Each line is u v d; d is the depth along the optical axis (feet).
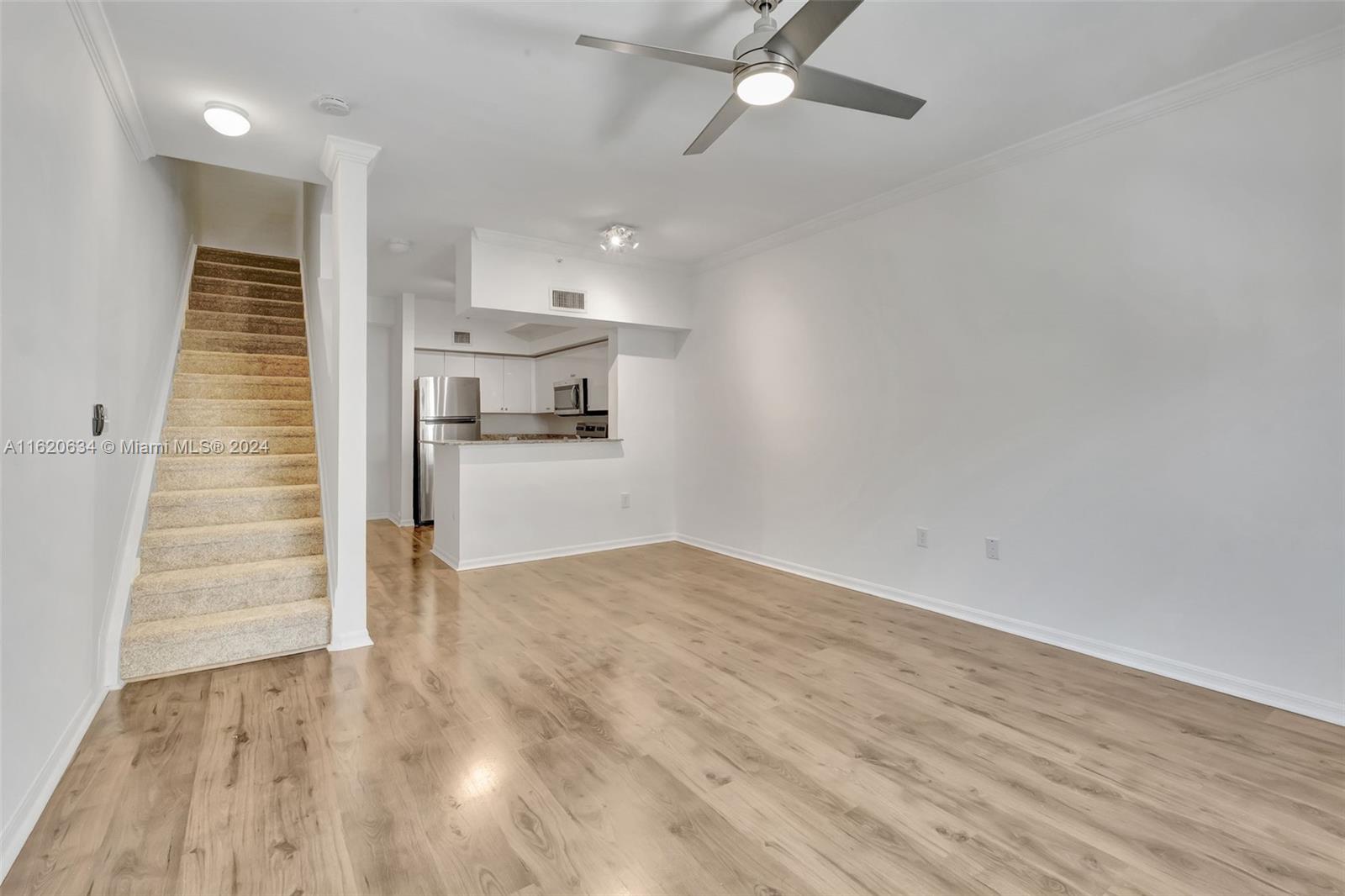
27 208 5.62
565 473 17.29
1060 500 10.21
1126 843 5.54
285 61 7.85
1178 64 8.16
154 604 9.57
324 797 6.17
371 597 13.23
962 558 11.66
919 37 7.48
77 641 7.18
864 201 12.96
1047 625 10.42
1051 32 7.41
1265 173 8.10
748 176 11.66
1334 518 7.70
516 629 11.18
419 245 15.81
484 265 14.76
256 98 8.72
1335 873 5.16
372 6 6.80
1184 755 6.98
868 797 6.23
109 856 5.30
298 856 5.33
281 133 9.77
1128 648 9.48
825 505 14.37
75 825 5.70
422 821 5.82
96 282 7.78
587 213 13.55
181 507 11.24
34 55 5.73
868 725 7.68
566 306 16.01
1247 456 8.34
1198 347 8.71
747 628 11.23
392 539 19.79
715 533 17.66
